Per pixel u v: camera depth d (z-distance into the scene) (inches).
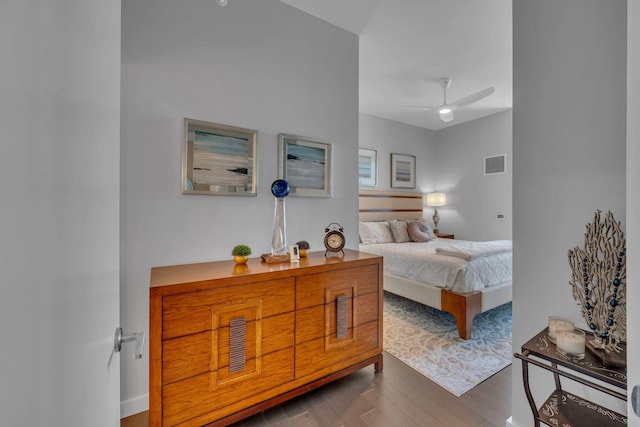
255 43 76.3
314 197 86.4
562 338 41.5
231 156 72.2
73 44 17.1
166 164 64.6
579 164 47.8
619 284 41.9
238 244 73.5
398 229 167.2
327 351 67.1
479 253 108.0
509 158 177.3
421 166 211.3
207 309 52.4
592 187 46.3
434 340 97.0
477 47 105.2
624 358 38.0
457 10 85.0
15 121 10.9
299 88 83.5
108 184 25.9
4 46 10.0
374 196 183.5
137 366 61.5
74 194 17.4
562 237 49.9
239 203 73.9
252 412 56.9
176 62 65.8
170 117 65.1
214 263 67.2
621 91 43.4
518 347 56.1
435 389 70.6
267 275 58.6
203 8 69.2
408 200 201.2
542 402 52.7
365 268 73.6
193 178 67.4
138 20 62.1
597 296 44.8
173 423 49.3
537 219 53.2
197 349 51.5
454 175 208.5
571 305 48.7
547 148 51.8
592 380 46.8
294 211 82.8
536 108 53.2
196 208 68.2
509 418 57.7
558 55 50.3
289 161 81.0
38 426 12.6
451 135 210.5
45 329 13.6
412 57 112.7
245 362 56.3
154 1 63.7
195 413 51.2
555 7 50.6
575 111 48.2
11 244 10.7
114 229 28.5
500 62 116.5
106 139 25.0
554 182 50.9
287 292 61.2
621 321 41.1
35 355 12.6
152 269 60.5
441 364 81.7
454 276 102.3
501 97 156.0
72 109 17.0
